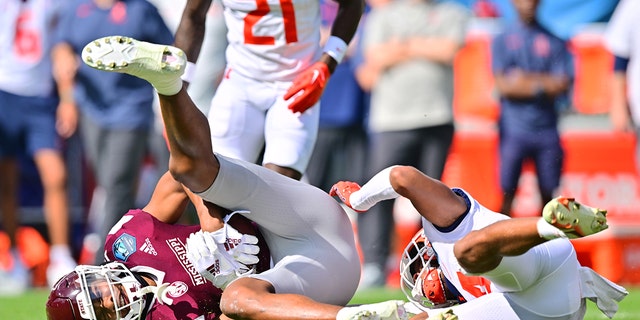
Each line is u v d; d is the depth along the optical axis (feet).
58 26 108.58
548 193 107.55
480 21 110.42
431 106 104.88
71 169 115.03
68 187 114.62
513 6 110.83
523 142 106.83
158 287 53.88
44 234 114.52
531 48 106.11
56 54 109.09
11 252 112.88
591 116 109.91
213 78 104.12
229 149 70.03
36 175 113.80
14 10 108.99
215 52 103.86
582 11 111.65
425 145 105.81
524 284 51.57
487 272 50.88
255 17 69.00
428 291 56.29
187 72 68.03
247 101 70.13
